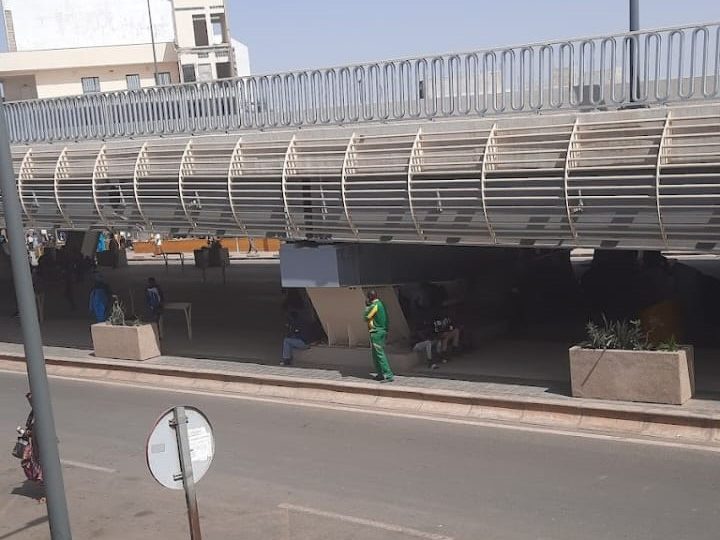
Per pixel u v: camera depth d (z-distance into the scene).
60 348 19.78
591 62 11.80
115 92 17.16
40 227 18.92
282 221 14.82
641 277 20.97
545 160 11.77
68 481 10.70
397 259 15.71
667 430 10.68
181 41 49.16
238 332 20.22
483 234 12.80
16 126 19.05
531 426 11.52
